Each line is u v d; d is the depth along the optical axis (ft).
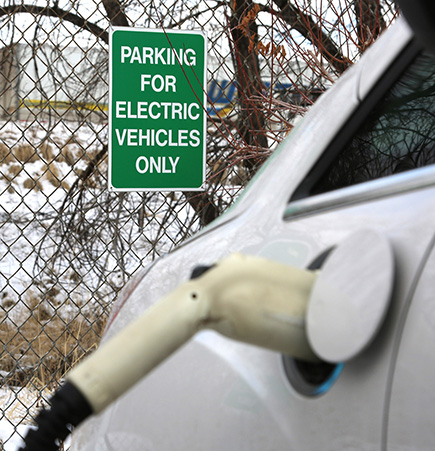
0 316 15.58
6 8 14.58
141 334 2.27
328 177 3.43
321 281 2.45
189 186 10.62
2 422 11.27
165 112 10.43
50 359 13.26
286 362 2.86
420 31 2.02
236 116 12.54
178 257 4.15
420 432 2.23
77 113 14.83
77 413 2.16
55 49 13.30
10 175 23.62
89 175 15.35
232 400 3.01
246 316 2.39
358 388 2.46
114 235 14.33
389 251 2.42
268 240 3.40
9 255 19.63
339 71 10.73
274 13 10.28
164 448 3.36
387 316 2.43
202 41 10.52
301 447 2.61
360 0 9.80
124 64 10.23
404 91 3.60
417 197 2.68
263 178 3.96
